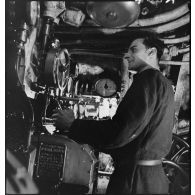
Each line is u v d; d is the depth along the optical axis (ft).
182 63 11.48
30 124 6.15
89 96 12.44
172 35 11.45
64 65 7.55
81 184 6.75
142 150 5.14
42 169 6.65
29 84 7.66
